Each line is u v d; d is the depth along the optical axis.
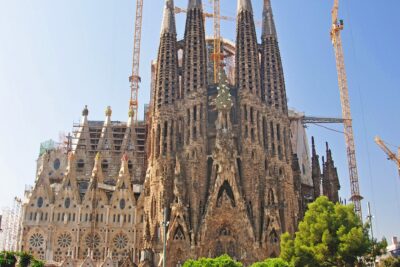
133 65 162.88
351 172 143.38
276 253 98.44
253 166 107.62
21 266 49.28
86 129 140.88
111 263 101.19
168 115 113.88
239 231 99.75
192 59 117.88
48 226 110.94
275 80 119.88
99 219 114.38
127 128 142.88
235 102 117.44
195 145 108.81
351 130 148.50
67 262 101.31
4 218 148.25
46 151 133.50
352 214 74.62
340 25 157.25
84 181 129.88
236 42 122.31
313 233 73.25
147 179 112.62
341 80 154.38
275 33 125.62
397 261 71.75
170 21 124.44
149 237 103.44
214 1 142.12
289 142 115.56
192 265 62.81
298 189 118.81
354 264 72.06
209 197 102.00
